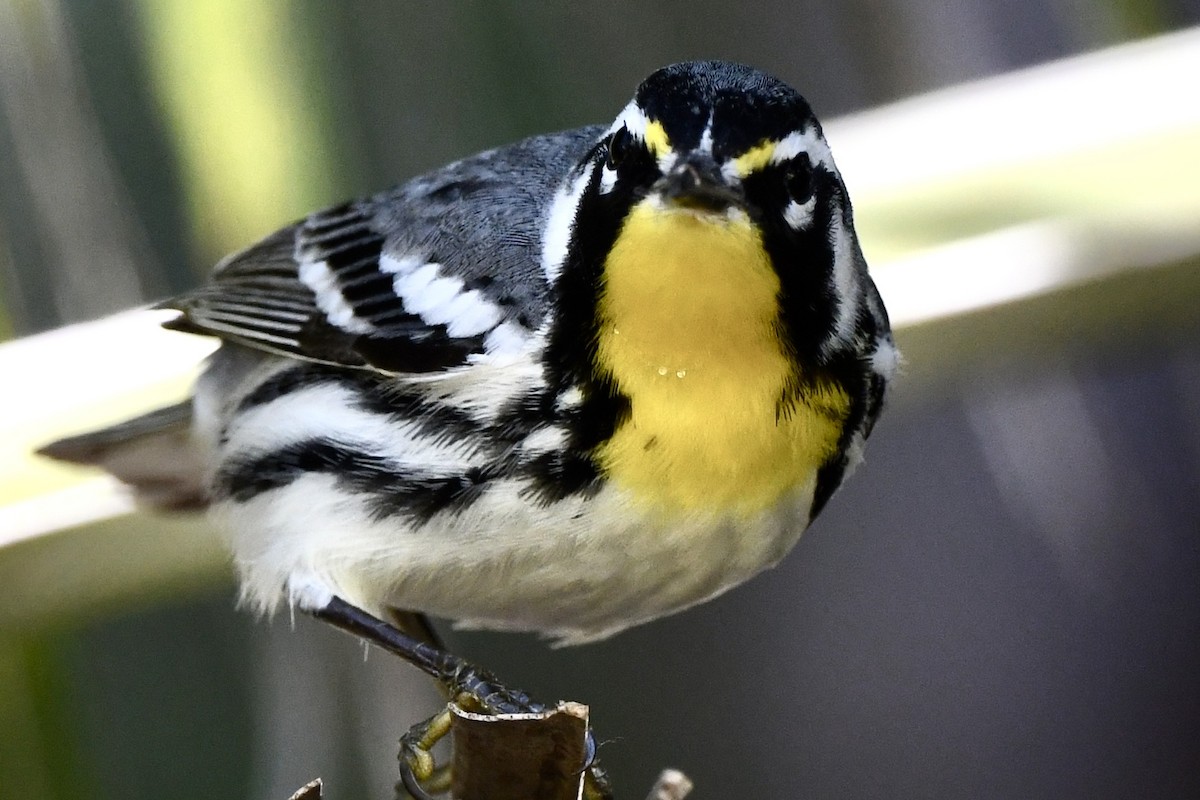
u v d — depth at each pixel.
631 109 1.49
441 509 1.50
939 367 1.52
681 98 1.49
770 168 1.49
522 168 1.51
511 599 1.50
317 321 1.51
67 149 1.54
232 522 1.51
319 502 1.50
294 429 1.51
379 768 1.53
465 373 1.50
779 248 1.49
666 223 1.49
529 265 1.50
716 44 1.56
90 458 1.52
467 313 1.50
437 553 1.50
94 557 1.51
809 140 1.49
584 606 1.50
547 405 1.49
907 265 1.52
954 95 1.54
